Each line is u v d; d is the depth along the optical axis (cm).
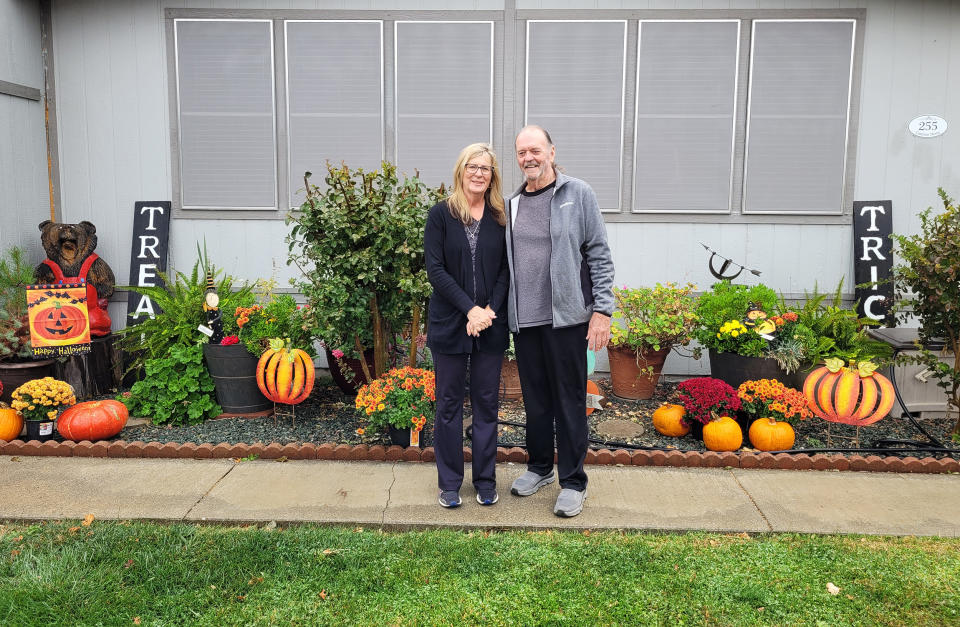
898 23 538
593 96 559
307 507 325
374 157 574
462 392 324
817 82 546
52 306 442
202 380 458
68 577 264
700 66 551
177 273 511
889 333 488
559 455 327
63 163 579
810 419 466
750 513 322
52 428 414
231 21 562
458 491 329
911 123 546
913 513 324
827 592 261
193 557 280
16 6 535
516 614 247
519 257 312
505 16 554
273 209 578
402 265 407
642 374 505
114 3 564
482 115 566
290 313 467
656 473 371
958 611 250
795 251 562
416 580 267
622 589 262
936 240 413
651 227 569
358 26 559
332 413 471
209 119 572
